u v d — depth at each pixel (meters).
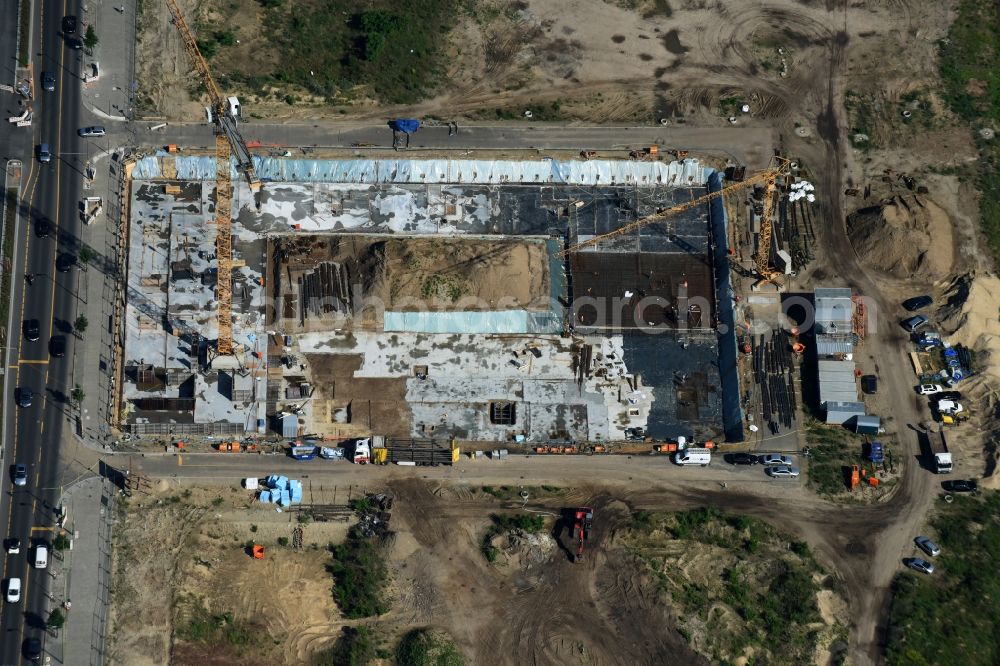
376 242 117.94
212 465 109.31
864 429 112.69
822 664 102.25
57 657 102.06
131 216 117.12
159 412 111.00
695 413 114.06
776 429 113.12
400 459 110.00
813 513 109.69
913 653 101.88
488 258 117.62
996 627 103.94
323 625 103.50
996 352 116.06
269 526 106.75
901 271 119.75
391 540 105.88
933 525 109.19
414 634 102.56
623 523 108.25
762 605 104.62
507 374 114.00
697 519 108.44
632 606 104.12
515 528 107.31
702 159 124.94
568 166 122.44
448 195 120.62
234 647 102.69
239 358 112.56
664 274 119.06
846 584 106.38
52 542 105.31
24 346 111.75
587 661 102.12
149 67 124.00
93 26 125.19
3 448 108.38
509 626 103.50
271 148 121.62
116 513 106.75
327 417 111.88
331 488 108.88
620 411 113.50
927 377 115.19
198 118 122.06
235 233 117.25
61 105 121.38
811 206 123.19
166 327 113.56
